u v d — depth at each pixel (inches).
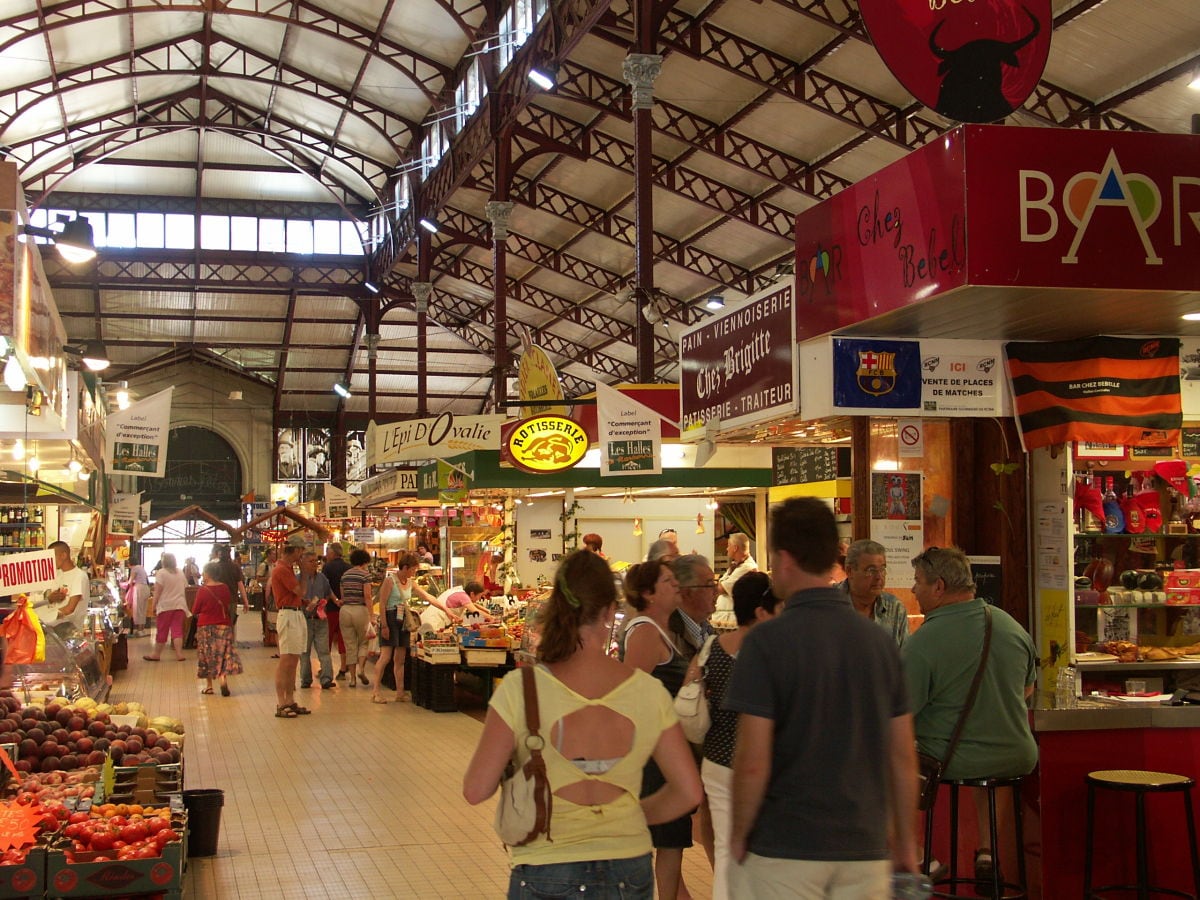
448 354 1438.2
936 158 193.8
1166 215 189.9
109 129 1075.9
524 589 589.0
